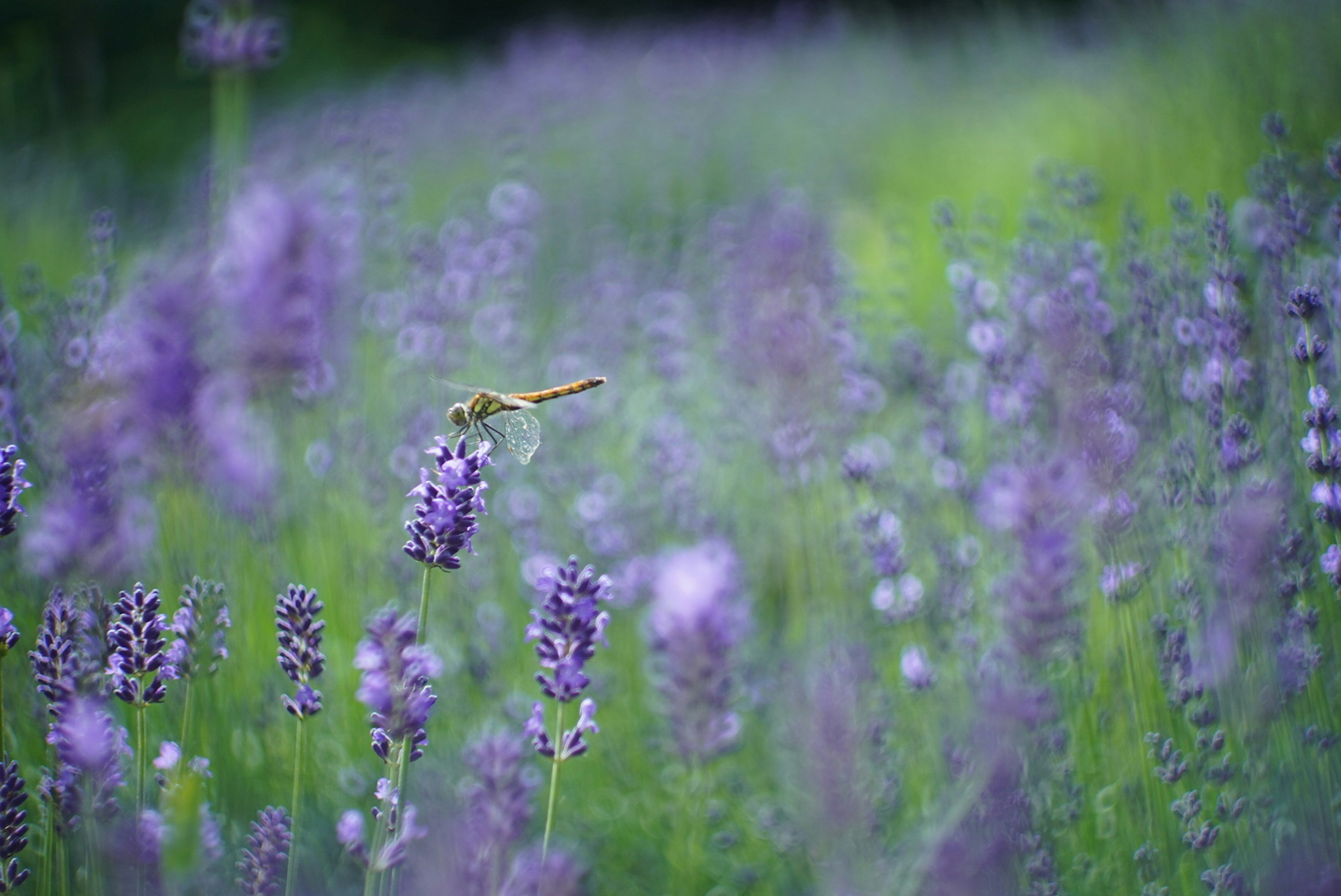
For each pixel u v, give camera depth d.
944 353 5.27
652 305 6.14
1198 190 6.20
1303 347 2.73
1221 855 2.84
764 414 4.49
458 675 3.71
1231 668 2.82
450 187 9.34
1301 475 3.28
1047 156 7.43
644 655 4.00
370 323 5.21
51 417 3.32
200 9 4.73
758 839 3.52
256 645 3.60
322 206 3.41
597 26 18.16
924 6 14.63
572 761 3.71
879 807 3.09
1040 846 2.75
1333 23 6.19
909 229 7.30
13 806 2.06
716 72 13.36
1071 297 3.71
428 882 2.02
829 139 10.04
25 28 13.15
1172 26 7.68
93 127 9.91
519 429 2.91
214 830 2.18
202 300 3.06
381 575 4.03
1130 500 3.09
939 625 3.67
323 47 16.58
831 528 3.96
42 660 2.11
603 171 9.41
